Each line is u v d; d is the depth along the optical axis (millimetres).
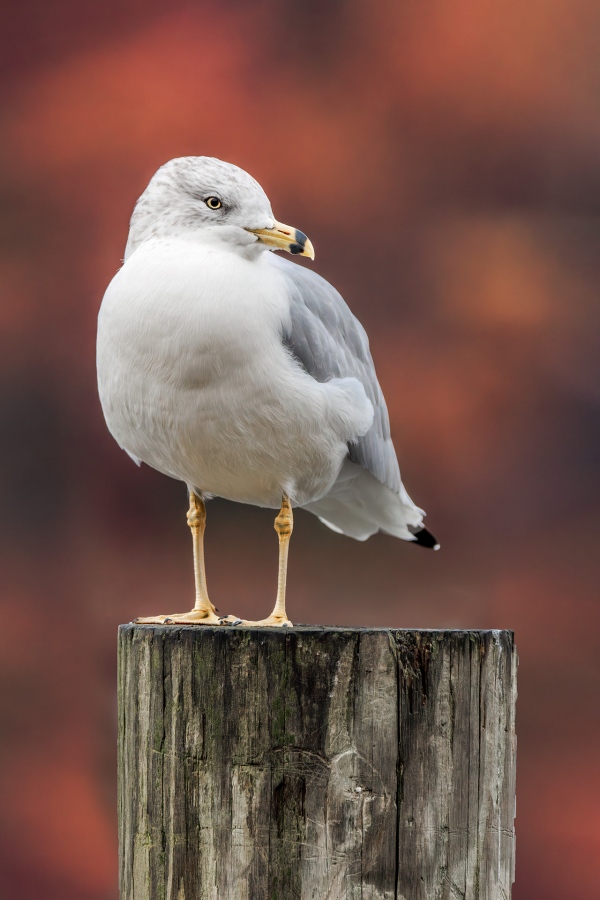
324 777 4637
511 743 4844
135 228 6094
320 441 6184
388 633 4680
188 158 6086
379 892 4625
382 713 4660
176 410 5867
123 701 4922
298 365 6074
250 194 6004
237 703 4680
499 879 4777
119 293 5848
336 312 6609
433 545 7613
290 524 6336
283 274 6344
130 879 4828
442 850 4672
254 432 5984
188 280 5773
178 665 4738
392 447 7137
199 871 4676
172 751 4738
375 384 6938
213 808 4676
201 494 6613
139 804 4805
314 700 4656
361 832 4637
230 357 5758
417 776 4668
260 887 4625
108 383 5996
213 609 6355
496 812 4762
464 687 4707
